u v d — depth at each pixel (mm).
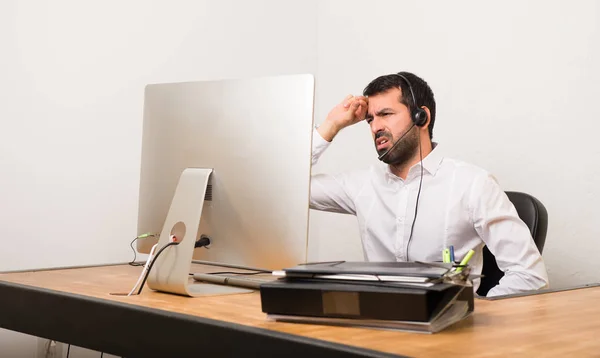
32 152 2424
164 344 1170
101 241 2600
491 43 2785
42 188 2449
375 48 3205
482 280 2191
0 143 2355
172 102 1600
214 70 2969
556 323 1148
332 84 3381
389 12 3146
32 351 2404
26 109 2408
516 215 2047
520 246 1990
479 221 2074
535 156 2650
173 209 1487
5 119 2361
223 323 1091
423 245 2176
